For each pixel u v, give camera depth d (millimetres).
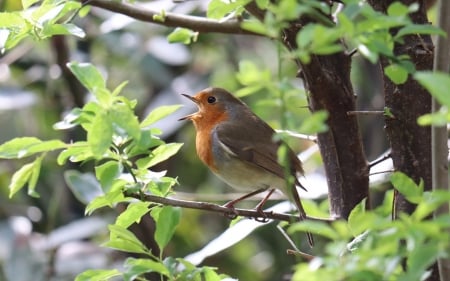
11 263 13656
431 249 5055
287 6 5684
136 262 6586
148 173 7262
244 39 16844
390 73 6672
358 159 8266
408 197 5922
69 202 15008
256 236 15438
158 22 9672
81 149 6910
